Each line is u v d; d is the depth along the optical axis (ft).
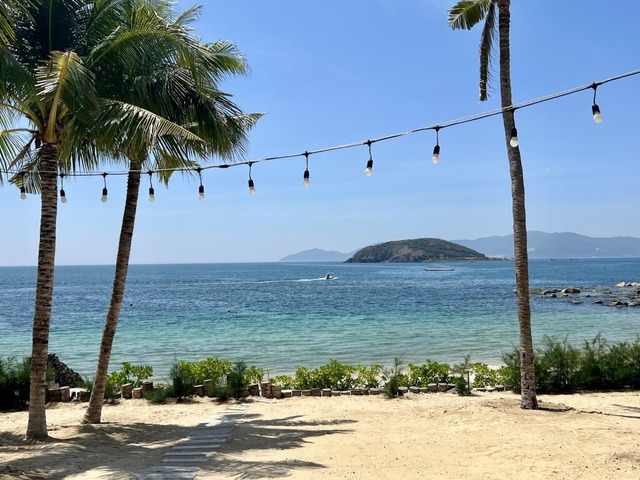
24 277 529.04
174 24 29.99
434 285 270.05
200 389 43.75
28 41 29.99
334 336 90.17
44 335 29.17
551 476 20.36
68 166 33.73
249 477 20.76
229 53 33.32
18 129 29.43
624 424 29.14
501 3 33.76
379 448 25.64
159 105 30.09
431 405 37.24
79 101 26.43
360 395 43.42
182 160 31.53
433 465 22.41
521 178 33.55
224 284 310.24
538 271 463.83
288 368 63.00
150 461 23.72
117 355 74.08
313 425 31.71
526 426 28.96
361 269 644.27
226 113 34.73
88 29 30.45
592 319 112.06
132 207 34.19
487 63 37.29
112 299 34.37
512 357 44.34
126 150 28.50
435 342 81.87
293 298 190.08
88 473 21.54
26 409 41.11
